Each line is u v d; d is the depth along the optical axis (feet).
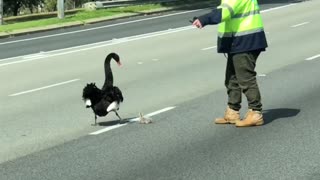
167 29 81.71
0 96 42.98
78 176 28.17
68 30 88.89
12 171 28.86
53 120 36.45
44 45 71.36
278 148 30.55
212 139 32.07
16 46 71.87
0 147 31.91
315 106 37.40
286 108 37.09
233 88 34.01
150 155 30.17
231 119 34.27
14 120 36.73
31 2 172.96
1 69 53.62
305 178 27.37
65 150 31.22
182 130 33.63
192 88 43.32
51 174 28.45
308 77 45.34
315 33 69.56
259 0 126.21
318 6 106.73
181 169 28.45
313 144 30.96
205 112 36.99
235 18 32.68
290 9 103.30
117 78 47.39
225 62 52.90
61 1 99.14
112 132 33.71
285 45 60.64
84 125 35.19
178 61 53.93
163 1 120.67
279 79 45.03
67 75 49.70
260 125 33.83
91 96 34.17
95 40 73.20
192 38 70.33
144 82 45.70
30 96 42.75
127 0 116.47
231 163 28.96
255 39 32.76
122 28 86.89
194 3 122.01
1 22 103.09
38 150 31.32
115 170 28.60
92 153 30.68
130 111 37.73
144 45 65.41
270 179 27.35
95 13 104.63
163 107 38.42
